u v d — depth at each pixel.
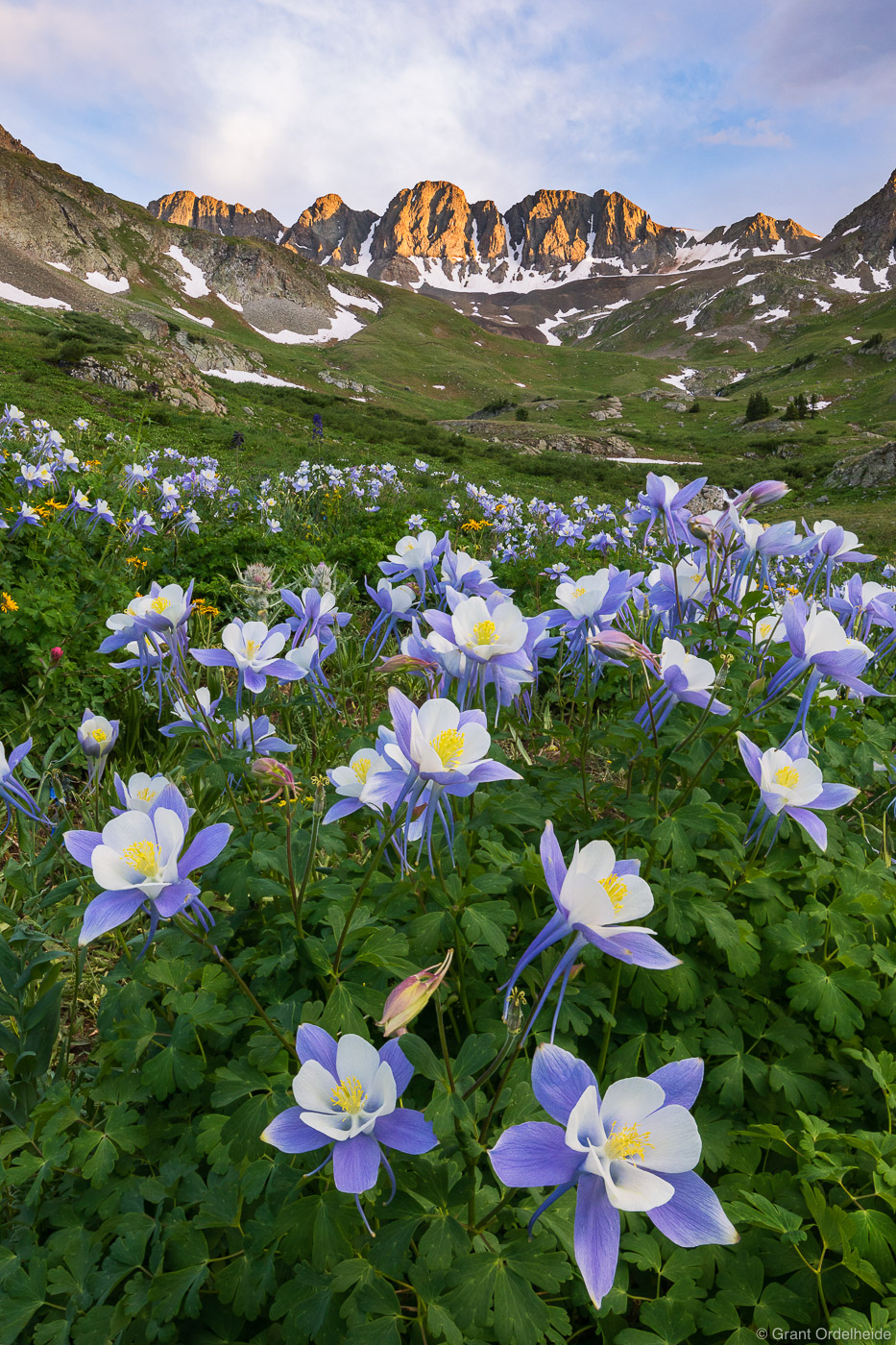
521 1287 1.25
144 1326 1.51
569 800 2.39
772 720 2.46
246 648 2.25
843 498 43.72
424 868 2.01
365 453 32.28
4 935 2.47
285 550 7.14
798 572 3.75
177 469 11.49
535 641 2.25
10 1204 1.91
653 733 2.15
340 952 1.74
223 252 164.38
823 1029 1.83
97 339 54.59
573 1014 1.74
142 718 4.12
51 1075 2.19
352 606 6.00
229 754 2.26
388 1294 1.32
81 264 132.12
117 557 6.03
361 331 161.00
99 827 2.27
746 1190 1.65
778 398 105.62
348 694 3.24
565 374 155.88
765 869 2.12
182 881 1.38
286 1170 1.51
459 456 43.16
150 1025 1.79
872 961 2.06
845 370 116.38
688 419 100.25
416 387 125.38
